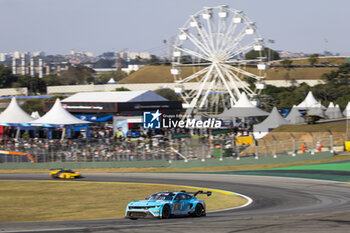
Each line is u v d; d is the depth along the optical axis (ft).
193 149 407.03
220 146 388.78
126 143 433.07
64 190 275.80
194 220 130.21
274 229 107.45
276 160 374.43
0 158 431.43
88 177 347.77
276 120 532.73
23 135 600.39
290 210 161.68
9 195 256.93
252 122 646.74
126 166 394.11
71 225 123.54
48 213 189.98
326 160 367.86
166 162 389.60
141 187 278.46
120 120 579.07
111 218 163.43
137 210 136.36
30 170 411.95
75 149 422.41
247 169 351.25
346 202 183.93
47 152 424.46
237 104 652.48
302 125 508.94
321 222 118.01
